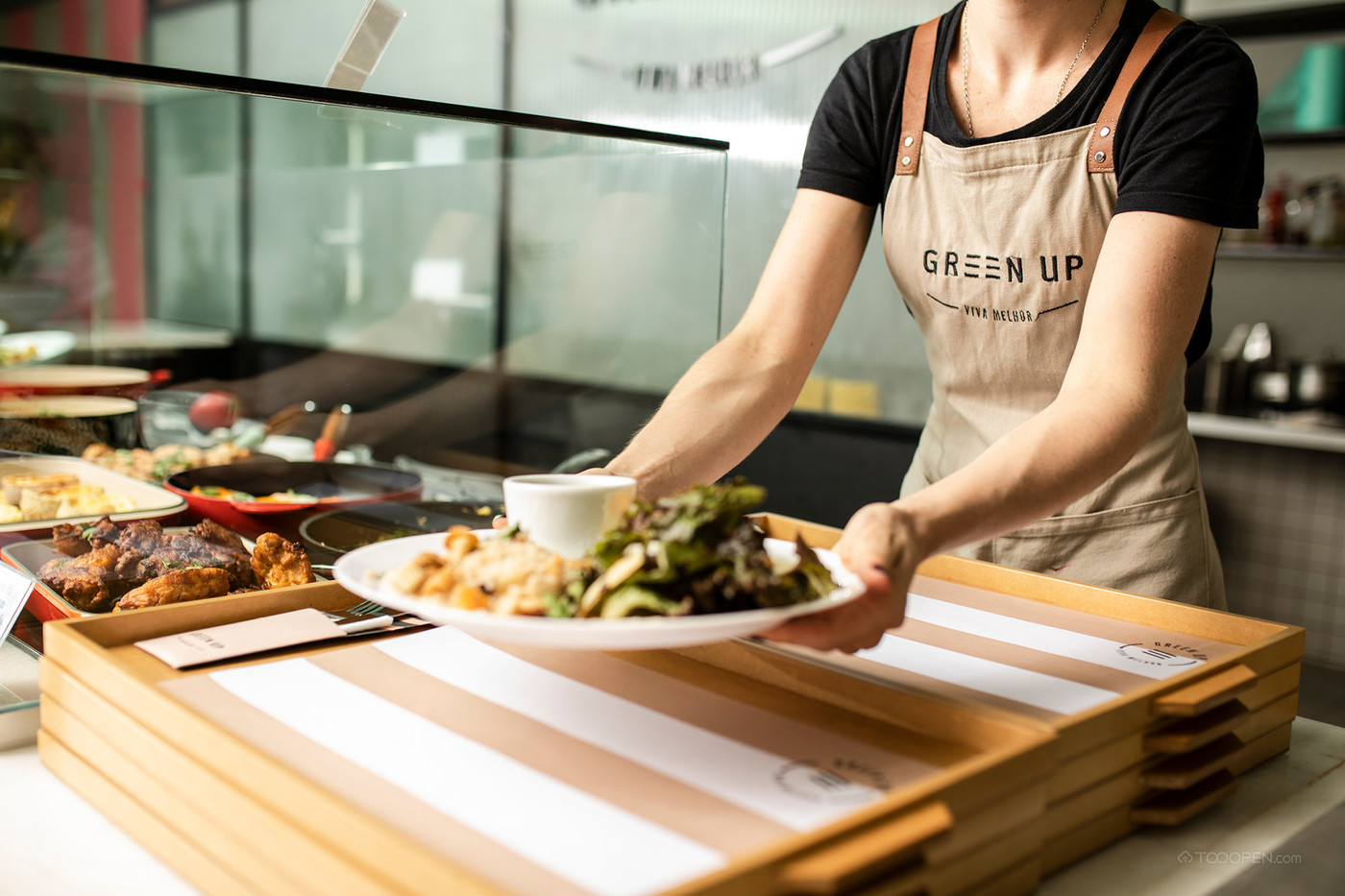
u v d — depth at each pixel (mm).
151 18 5059
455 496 1477
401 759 636
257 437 1796
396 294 3514
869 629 653
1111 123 1110
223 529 1180
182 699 719
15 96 1293
